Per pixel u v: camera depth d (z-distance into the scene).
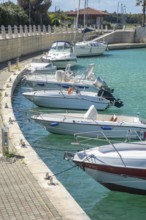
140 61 67.38
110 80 45.38
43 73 39.81
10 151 16.48
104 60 67.06
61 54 51.34
